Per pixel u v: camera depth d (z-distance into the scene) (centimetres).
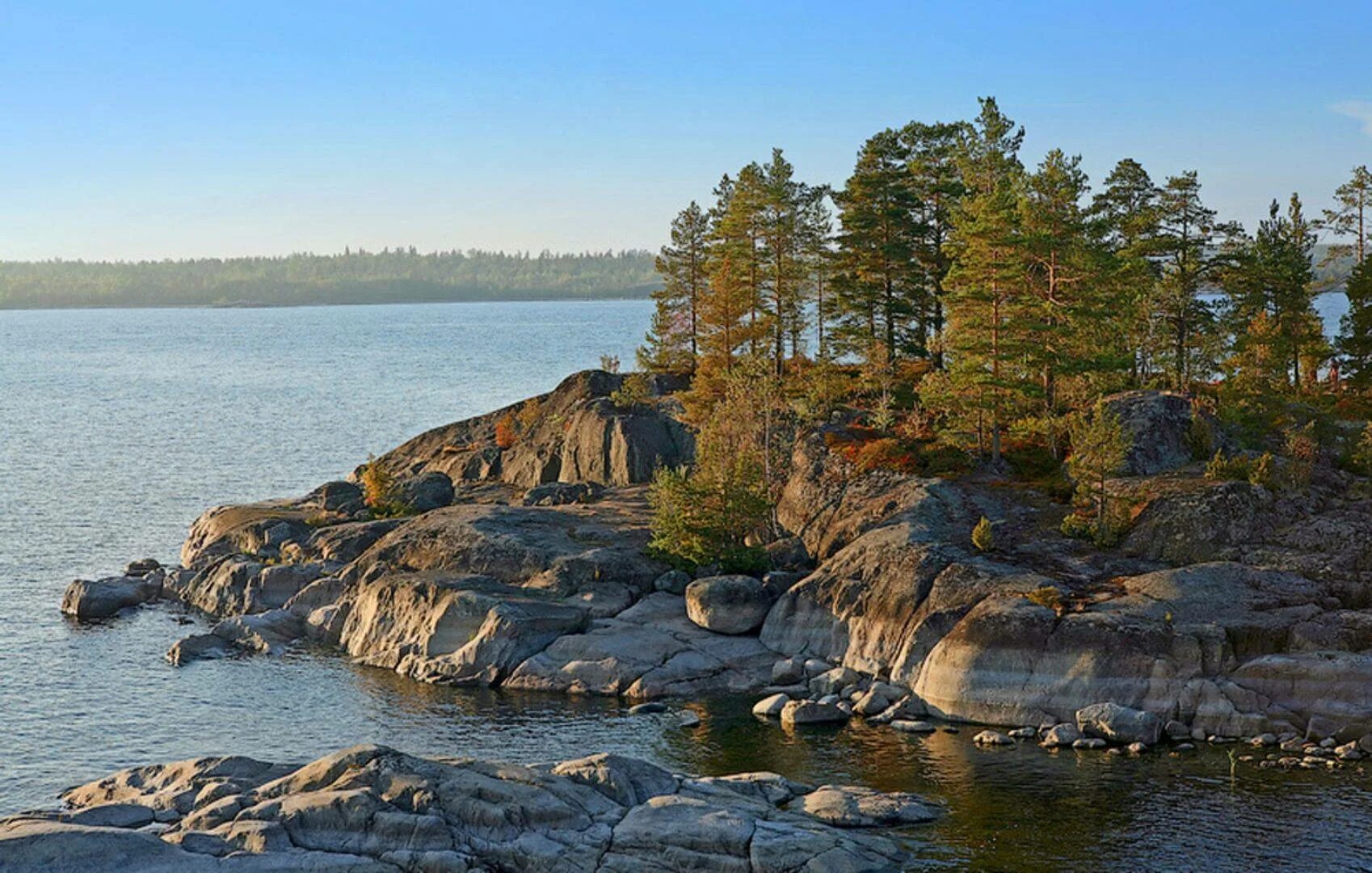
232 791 4759
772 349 11731
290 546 9312
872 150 10819
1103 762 5675
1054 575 6969
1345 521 7094
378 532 9281
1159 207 10319
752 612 7475
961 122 11019
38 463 16675
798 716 6362
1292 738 5797
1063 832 4919
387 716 6594
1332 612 6297
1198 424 8388
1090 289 9288
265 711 6694
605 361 13112
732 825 4584
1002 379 8531
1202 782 5388
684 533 8188
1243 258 10419
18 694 6975
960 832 4922
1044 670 6266
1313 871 4556
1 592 9506
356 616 8044
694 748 6041
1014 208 9406
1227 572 6662
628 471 10681
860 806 5053
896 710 6438
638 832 4519
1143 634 6219
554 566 8038
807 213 11400
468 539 8456
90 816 4541
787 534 8706
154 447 18150
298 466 16200
